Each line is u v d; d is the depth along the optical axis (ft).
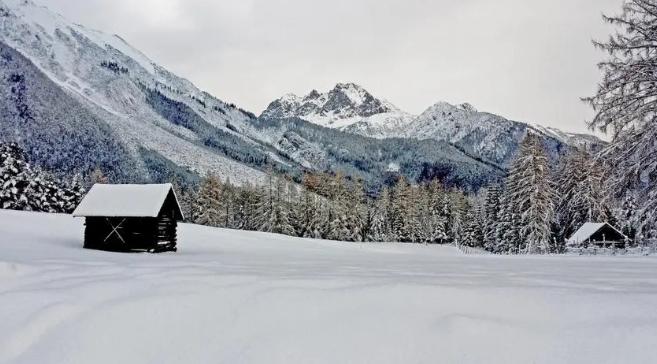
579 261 70.44
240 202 293.23
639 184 67.97
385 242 256.52
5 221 122.93
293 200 238.48
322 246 149.79
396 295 26.16
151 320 23.95
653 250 97.50
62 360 21.06
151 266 41.52
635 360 18.89
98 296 27.71
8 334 22.91
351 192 260.01
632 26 62.59
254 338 21.81
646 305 23.79
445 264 59.41
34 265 40.37
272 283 29.35
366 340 21.08
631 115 62.54
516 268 50.19
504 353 19.69
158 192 95.81
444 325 21.74
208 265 46.03
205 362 20.43
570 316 22.95
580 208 157.89
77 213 93.40
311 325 22.70
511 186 179.63
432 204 292.61
